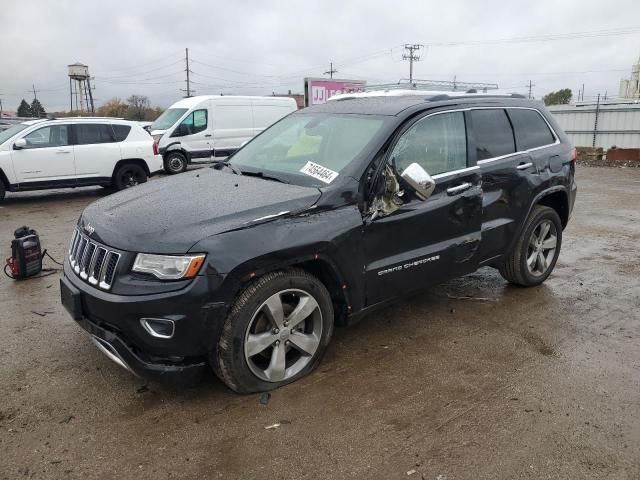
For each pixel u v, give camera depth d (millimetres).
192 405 3174
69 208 10281
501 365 3725
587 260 6395
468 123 4340
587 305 4879
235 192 3516
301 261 3213
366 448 2814
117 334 3004
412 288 3941
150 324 2896
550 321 4500
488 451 2799
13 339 4023
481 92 4789
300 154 4062
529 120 5031
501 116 4711
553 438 2910
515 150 4758
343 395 3307
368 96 4625
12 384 3377
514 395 3338
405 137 3830
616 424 3041
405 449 2811
